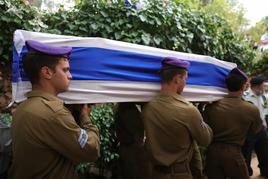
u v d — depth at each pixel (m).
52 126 1.95
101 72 2.47
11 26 4.28
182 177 2.70
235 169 3.35
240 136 3.37
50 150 1.99
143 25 4.51
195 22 4.93
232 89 3.37
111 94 2.53
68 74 2.11
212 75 3.31
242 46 5.90
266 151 5.51
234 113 3.32
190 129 2.67
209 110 3.44
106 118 3.97
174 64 2.71
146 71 2.75
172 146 2.68
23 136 1.98
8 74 4.47
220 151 3.38
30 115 1.97
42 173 2.01
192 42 4.99
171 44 4.67
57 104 2.02
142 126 3.27
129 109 3.30
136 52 2.68
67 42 2.34
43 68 2.01
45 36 2.27
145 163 3.23
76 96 2.35
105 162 4.05
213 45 5.16
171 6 4.79
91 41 2.43
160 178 2.74
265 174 5.63
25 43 2.14
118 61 2.57
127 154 3.29
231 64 3.51
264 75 7.14
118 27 4.42
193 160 3.12
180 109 2.67
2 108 4.24
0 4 4.16
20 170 2.04
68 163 2.10
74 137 1.99
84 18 4.52
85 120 2.27
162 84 2.78
